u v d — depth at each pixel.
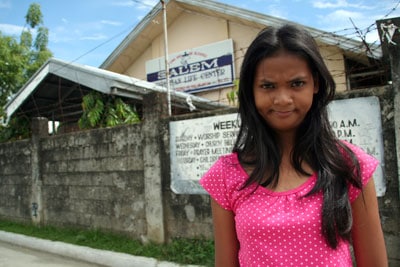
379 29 3.06
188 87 9.13
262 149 1.14
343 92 3.22
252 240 1.08
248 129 1.20
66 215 5.78
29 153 6.42
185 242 4.27
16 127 8.03
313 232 1.03
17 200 6.74
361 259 1.14
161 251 4.27
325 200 1.04
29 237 5.73
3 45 11.98
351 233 1.14
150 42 10.06
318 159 1.11
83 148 5.46
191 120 4.21
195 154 4.19
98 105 6.17
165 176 4.45
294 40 1.07
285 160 1.16
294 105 1.10
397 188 3.03
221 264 1.23
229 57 8.51
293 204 1.06
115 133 4.99
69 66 6.39
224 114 3.97
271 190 1.11
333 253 1.05
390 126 3.05
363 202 1.10
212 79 8.74
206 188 1.23
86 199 5.44
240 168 1.19
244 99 1.20
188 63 9.14
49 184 6.06
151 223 4.57
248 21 8.04
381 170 3.08
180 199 4.32
